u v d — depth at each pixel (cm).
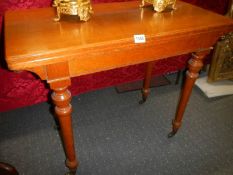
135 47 78
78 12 86
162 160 120
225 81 184
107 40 73
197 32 88
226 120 149
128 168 115
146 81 149
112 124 142
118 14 100
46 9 105
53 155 121
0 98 136
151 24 89
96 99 163
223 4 178
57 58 68
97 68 77
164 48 86
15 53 64
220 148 128
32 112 149
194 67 102
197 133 138
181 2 124
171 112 154
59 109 82
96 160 119
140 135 135
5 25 85
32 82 139
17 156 119
